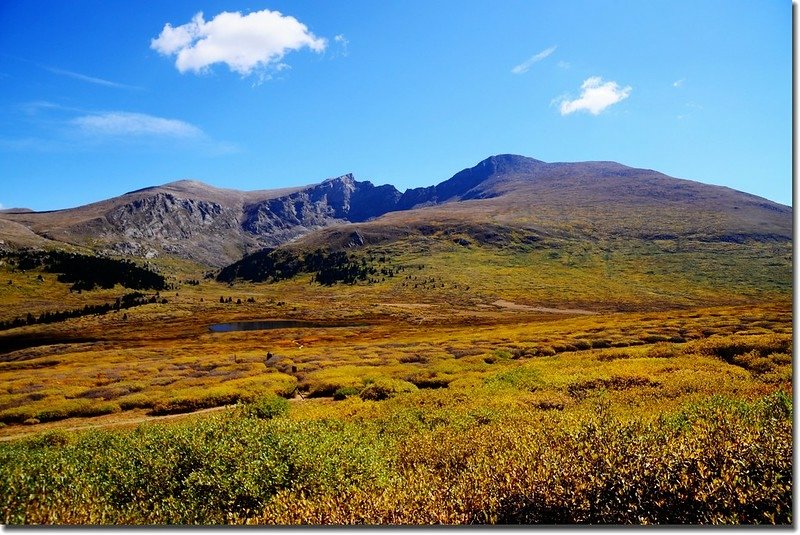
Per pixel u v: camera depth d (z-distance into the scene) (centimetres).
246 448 1084
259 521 784
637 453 751
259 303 19638
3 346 12238
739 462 696
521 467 804
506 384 2795
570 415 1366
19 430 3700
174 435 1205
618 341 6294
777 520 613
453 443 1235
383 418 2012
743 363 3094
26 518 827
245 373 5725
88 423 3838
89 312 17362
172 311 17550
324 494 884
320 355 7044
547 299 18450
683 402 1697
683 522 634
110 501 946
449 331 11156
